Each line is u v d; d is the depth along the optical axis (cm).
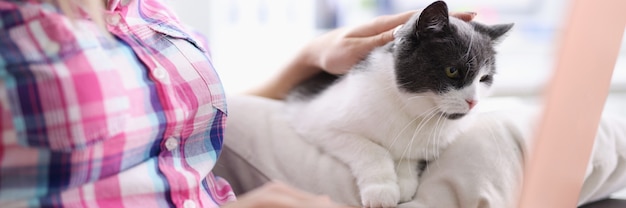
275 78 120
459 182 81
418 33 92
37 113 58
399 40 93
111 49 69
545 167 70
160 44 78
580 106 67
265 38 180
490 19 206
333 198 88
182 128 77
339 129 95
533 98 157
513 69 188
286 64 118
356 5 202
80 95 60
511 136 87
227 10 178
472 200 79
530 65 192
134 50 73
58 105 59
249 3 178
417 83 92
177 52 79
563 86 67
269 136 96
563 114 68
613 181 90
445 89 92
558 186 71
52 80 59
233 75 164
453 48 92
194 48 82
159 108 73
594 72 66
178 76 77
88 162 64
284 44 179
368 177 87
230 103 104
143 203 71
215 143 85
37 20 61
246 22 179
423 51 93
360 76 98
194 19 161
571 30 65
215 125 83
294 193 70
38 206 62
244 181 96
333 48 103
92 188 67
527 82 175
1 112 57
